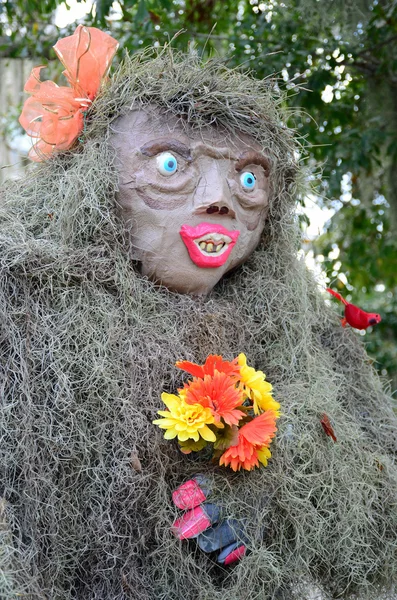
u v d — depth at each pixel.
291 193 1.76
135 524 1.40
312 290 1.86
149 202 1.49
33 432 1.35
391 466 1.67
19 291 1.41
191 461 1.48
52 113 1.57
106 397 1.40
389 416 1.80
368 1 2.45
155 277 1.54
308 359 1.66
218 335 1.55
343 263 3.40
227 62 2.29
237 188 1.56
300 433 1.52
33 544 1.31
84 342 1.42
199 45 2.72
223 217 1.54
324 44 2.55
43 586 1.32
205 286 1.57
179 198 1.50
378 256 3.41
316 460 1.52
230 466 1.44
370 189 3.22
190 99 1.52
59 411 1.38
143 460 1.41
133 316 1.47
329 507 1.52
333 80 2.61
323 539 1.49
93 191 1.47
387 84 2.79
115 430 1.39
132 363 1.42
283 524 1.46
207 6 2.74
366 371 1.86
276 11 2.55
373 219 3.37
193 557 1.46
